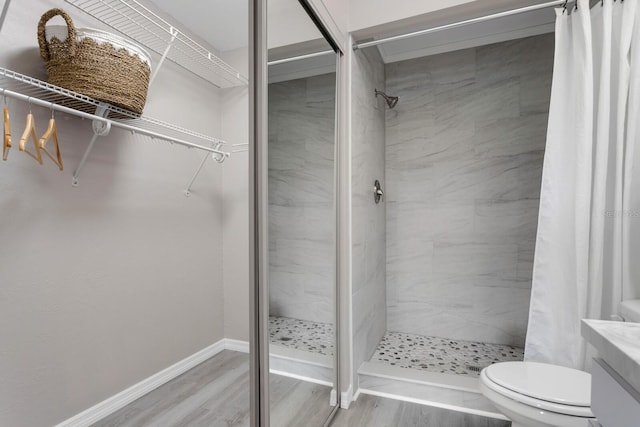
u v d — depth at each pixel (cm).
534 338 175
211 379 108
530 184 258
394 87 296
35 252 64
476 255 273
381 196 268
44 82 63
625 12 160
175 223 96
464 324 277
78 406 71
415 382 206
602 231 161
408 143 292
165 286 93
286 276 151
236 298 120
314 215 171
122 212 81
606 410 69
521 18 239
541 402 127
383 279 289
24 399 62
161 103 94
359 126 220
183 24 101
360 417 190
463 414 192
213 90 112
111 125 77
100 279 75
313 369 169
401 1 192
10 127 60
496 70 266
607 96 161
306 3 157
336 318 193
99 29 77
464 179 276
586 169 162
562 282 170
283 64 146
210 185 110
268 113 137
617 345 65
